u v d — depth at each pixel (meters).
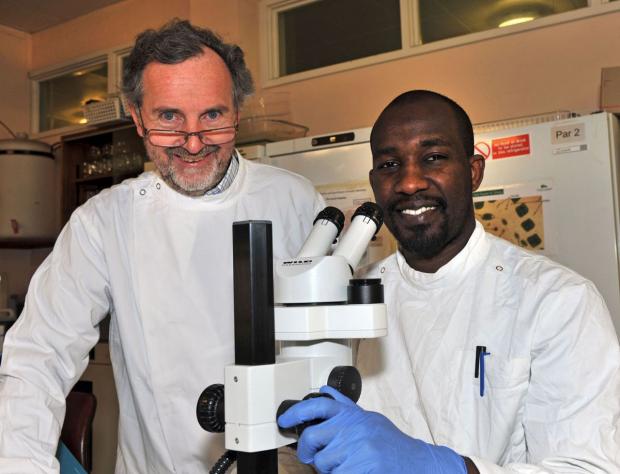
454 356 0.99
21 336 1.13
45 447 1.01
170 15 3.92
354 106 3.27
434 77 3.02
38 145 3.98
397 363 1.07
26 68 4.62
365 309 0.69
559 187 1.92
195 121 1.05
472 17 2.98
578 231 1.89
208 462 1.18
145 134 1.10
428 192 0.95
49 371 1.11
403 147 0.95
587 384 0.82
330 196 2.31
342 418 0.64
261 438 0.60
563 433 0.82
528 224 1.96
